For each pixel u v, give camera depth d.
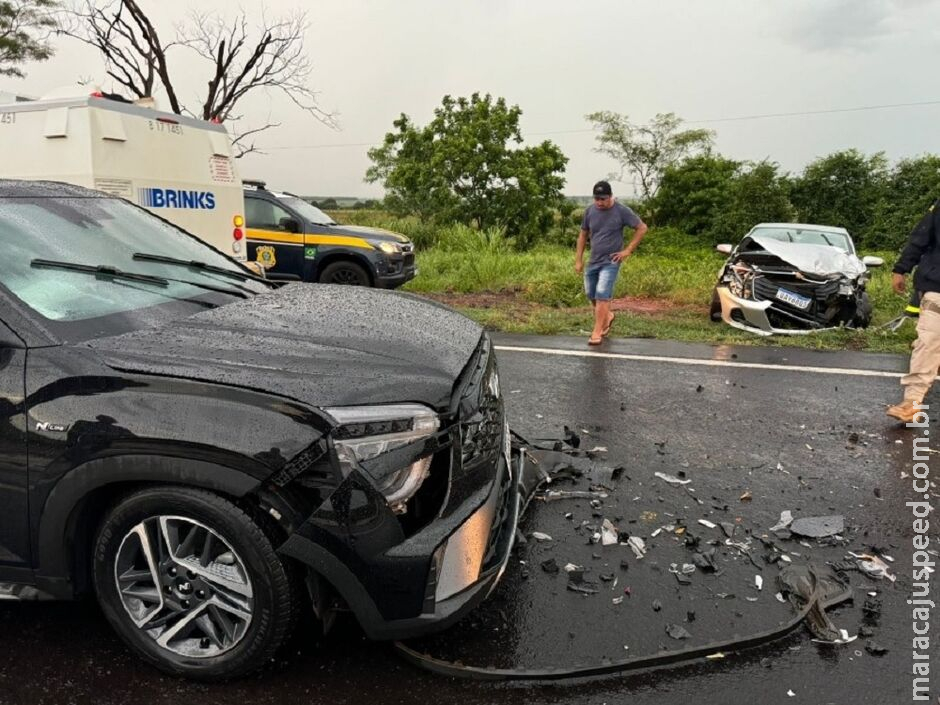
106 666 2.61
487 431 2.76
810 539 3.57
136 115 6.95
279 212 11.29
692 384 6.29
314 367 2.46
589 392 6.03
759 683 2.55
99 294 2.88
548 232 27.66
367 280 11.20
